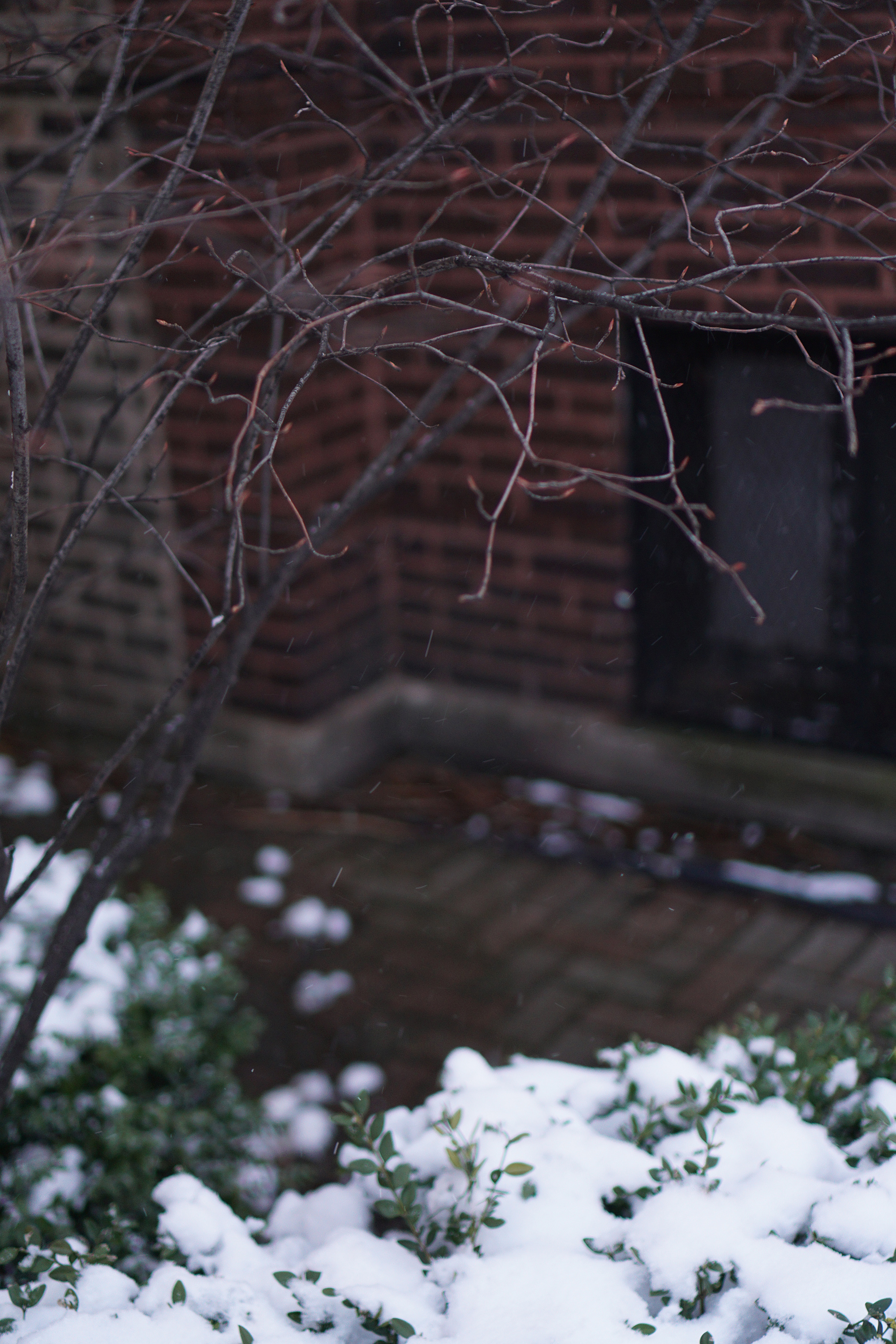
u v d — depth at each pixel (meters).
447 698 7.05
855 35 4.04
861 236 2.32
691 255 5.44
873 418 5.64
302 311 2.21
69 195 2.82
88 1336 1.99
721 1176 2.27
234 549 2.07
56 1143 3.10
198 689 6.86
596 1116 2.58
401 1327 1.96
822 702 6.18
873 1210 2.07
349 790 6.88
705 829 6.32
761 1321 1.98
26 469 1.95
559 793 6.73
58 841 2.32
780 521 6.05
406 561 6.92
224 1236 2.36
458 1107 2.48
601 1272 2.08
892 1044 2.86
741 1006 5.07
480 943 5.57
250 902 5.91
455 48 5.62
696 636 6.39
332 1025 5.07
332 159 5.83
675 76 5.15
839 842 6.11
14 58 3.41
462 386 6.27
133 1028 3.39
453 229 5.96
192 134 2.25
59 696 7.44
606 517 6.23
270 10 5.27
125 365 6.21
